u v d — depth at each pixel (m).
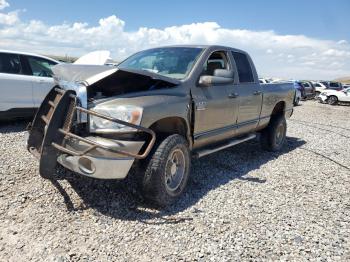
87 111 3.51
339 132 11.20
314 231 3.69
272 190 4.84
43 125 4.25
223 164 5.95
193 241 3.33
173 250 3.16
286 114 7.39
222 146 5.38
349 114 19.98
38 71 7.99
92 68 3.90
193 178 5.07
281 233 3.59
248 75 6.00
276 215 4.02
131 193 4.27
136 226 3.54
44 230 3.34
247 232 3.57
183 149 4.17
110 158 3.50
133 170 4.55
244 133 6.17
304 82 33.81
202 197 4.40
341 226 3.84
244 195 4.57
